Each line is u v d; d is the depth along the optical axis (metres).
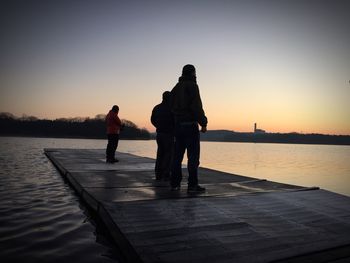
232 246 2.99
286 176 17.75
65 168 8.59
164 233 3.25
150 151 41.94
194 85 5.04
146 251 2.81
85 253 3.25
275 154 55.56
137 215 3.78
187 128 5.12
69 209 5.18
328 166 28.00
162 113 6.59
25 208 5.25
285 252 2.89
